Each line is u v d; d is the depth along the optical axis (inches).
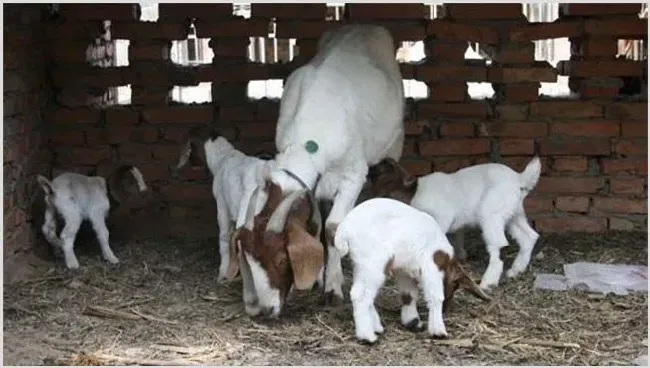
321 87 147.3
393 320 144.1
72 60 185.6
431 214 155.9
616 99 187.8
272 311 136.8
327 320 144.5
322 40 166.9
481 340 137.9
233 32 186.4
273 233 135.5
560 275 161.9
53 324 144.2
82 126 187.0
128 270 166.9
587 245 180.2
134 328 142.6
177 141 188.1
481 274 164.9
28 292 155.7
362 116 151.5
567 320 144.6
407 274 138.7
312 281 134.2
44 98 184.5
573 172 188.2
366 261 135.0
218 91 188.1
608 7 184.9
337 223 147.9
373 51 161.8
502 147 188.1
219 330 141.3
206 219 188.7
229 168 158.6
